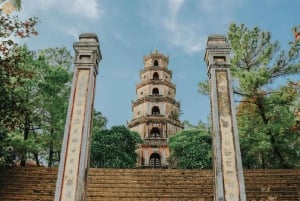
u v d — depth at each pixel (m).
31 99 19.84
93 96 12.18
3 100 14.45
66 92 21.73
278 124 18.39
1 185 14.73
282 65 19.98
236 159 10.64
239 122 20.19
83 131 11.06
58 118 20.91
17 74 15.03
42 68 20.36
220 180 10.34
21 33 14.41
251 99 20.20
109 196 14.77
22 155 18.66
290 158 20.34
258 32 20.98
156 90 40.25
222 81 12.08
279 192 14.52
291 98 18.95
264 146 17.97
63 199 10.06
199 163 24.70
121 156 26.48
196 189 15.18
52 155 23.70
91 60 12.41
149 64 42.41
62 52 23.36
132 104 40.28
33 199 13.91
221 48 12.68
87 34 13.08
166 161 34.47
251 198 14.23
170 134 36.97
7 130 15.38
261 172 16.08
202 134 26.55
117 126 28.36
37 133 21.08
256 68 20.89
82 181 10.36
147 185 15.58
